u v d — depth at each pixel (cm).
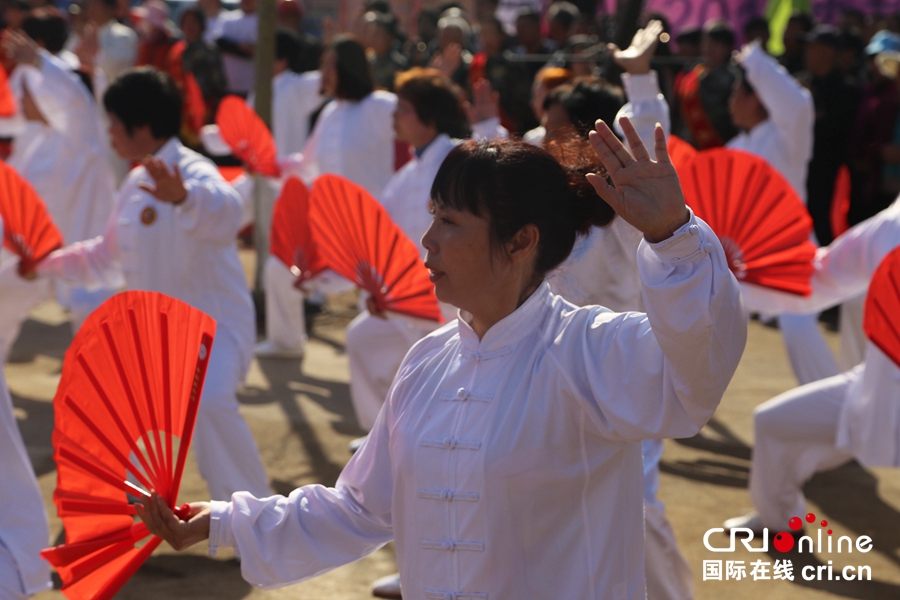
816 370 511
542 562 169
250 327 402
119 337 189
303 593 361
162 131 390
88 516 195
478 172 168
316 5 1458
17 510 282
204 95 991
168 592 357
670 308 147
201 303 389
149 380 189
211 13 1236
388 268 372
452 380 177
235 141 638
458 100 465
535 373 170
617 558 172
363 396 488
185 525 190
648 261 152
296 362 673
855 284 388
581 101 316
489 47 848
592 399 165
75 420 192
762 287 375
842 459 399
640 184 150
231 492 377
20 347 691
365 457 193
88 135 716
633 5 496
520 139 181
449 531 170
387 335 477
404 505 179
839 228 743
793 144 638
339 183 360
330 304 857
